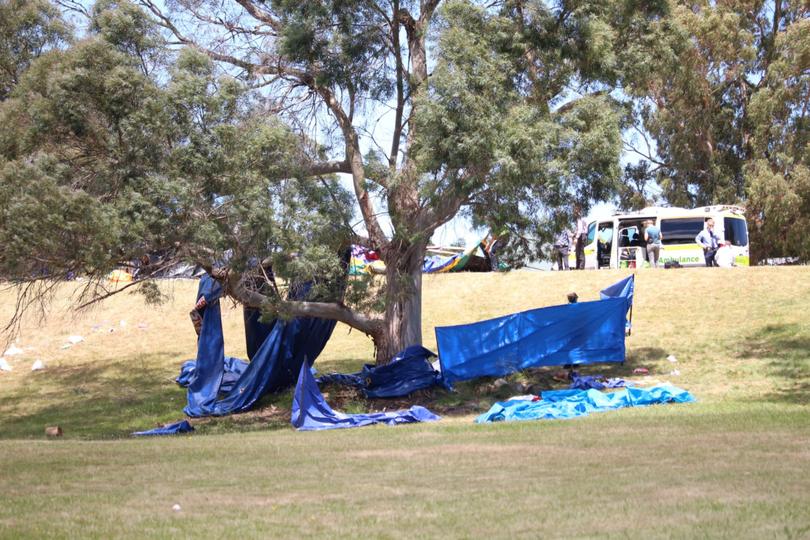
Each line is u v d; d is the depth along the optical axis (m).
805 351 23.95
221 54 23.00
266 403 23.58
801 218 45.12
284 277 20.20
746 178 46.19
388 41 22.05
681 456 10.91
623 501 8.16
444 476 10.34
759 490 8.40
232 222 19.59
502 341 23.61
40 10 22.55
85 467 11.99
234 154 19.36
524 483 9.50
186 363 27.45
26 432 21.89
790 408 16.64
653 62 23.91
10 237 17.98
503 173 19.64
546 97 22.47
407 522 7.73
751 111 46.19
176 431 20.53
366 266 24.77
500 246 24.11
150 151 19.11
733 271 32.31
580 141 20.50
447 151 19.58
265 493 9.50
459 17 20.59
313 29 21.31
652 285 32.16
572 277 33.94
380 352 23.62
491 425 16.72
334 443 14.72
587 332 23.80
